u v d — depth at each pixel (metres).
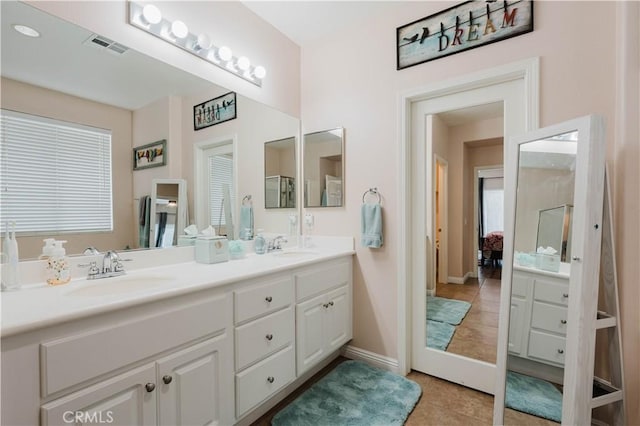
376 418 1.62
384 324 2.19
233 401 1.38
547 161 1.46
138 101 1.58
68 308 0.89
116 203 1.49
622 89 1.40
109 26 1.45
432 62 1.98
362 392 1.86
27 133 1.22
